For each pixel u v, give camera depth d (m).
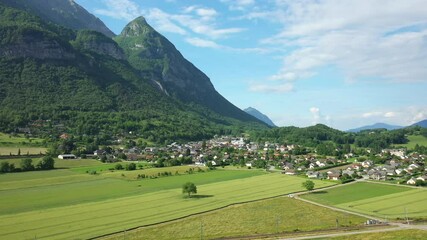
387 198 176.50
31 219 134.00
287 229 125.94
